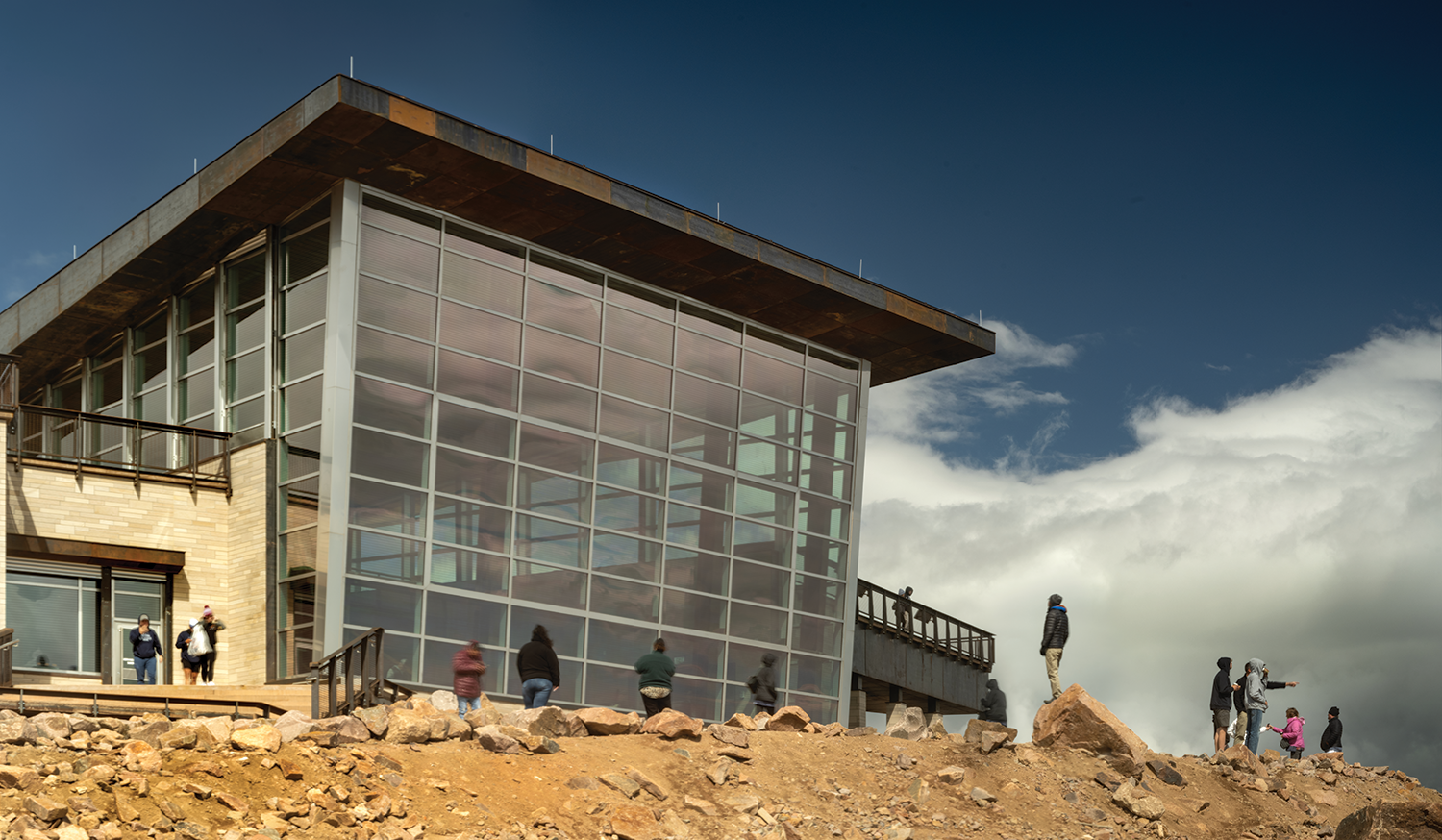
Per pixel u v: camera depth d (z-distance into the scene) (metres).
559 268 28.89
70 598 25.53
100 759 11.89
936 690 41.31
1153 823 17.91
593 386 29.03
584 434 28.64
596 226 27.69
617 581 28.72
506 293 27.81
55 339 32.84
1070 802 17.98
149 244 28.14
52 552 25.05
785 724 18.92
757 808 14.98
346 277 25.28
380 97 23.58
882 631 38.62
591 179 26.50
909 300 32.66
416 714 15.08
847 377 35.09
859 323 32.88
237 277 28.67
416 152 24.67
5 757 11.52
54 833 10.23
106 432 28.53
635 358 30.00
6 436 24.20
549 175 25.84
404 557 25.27
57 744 12.10
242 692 19.36
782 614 32.28
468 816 12.95
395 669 24.78
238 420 27.88
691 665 29.91
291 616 25.25
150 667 23.94
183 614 26.28
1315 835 18.53
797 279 30.25
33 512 25.08
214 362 28.62
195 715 16.16
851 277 31.30
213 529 26.94
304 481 25.55
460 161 25.05
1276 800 19.91
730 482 31.52
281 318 27.08
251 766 12.59
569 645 27.59
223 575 26.83
